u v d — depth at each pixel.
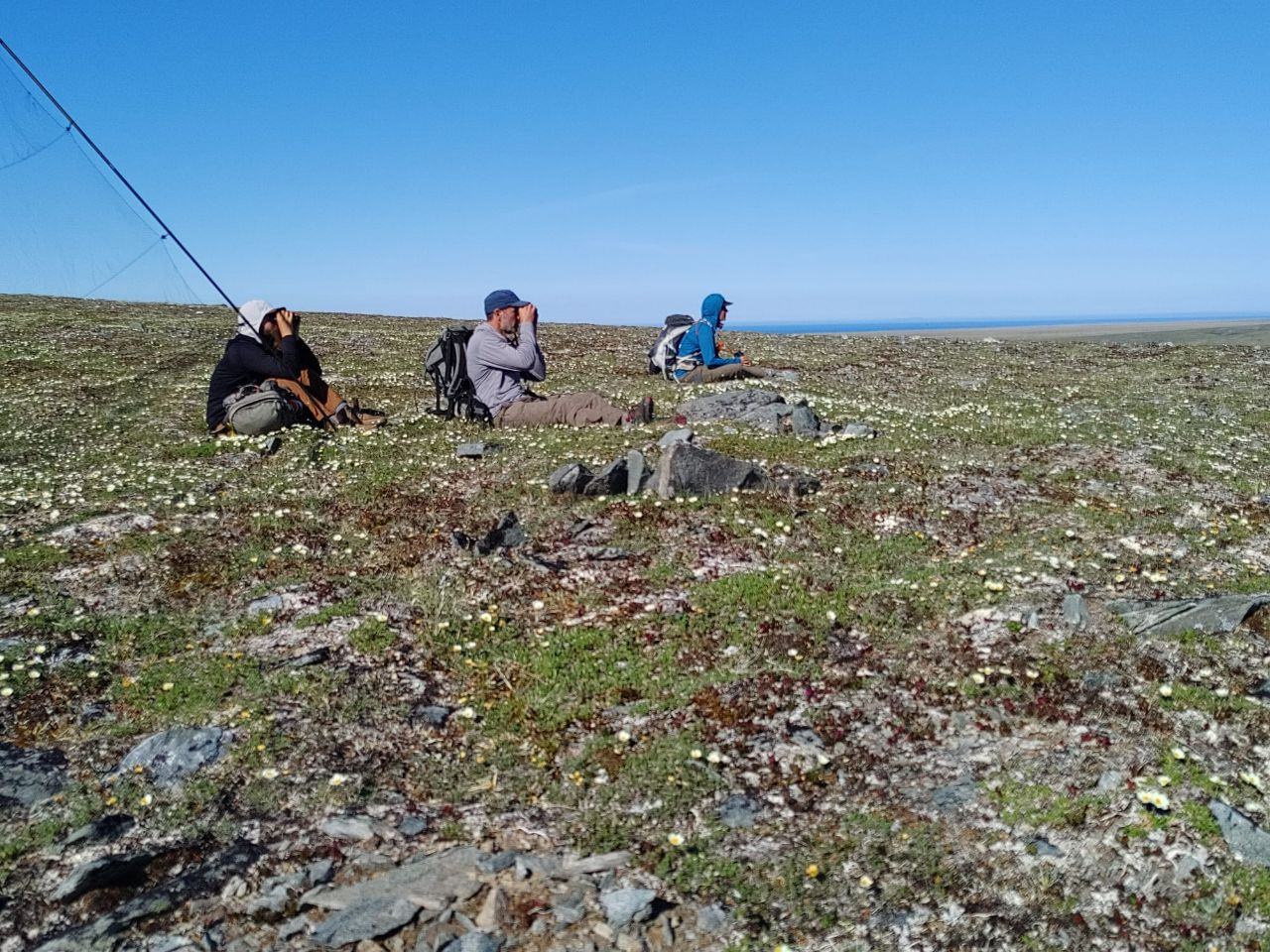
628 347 13.94
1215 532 4.31
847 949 1.90
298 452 5.70
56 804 2.36
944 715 2.73
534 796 2.40
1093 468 5.46
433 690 2.91
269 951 1.88
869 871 2.12
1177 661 3.00
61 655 3.07
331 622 3.33
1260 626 3.20
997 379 10.56
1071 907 2.01
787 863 2.14
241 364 6.39
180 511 4.52
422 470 5.27
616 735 2.64
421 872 2.09
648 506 4.54
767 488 4.81
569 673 2.99
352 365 10.98
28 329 13.09
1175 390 9.57
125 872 2.11
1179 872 2.10
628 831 2.25
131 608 3.46
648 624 3.33
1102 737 2.57
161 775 2.46
